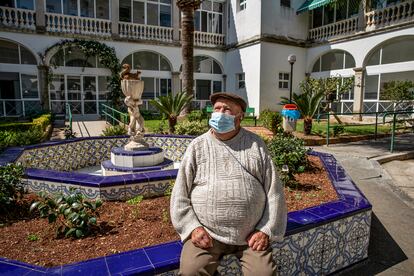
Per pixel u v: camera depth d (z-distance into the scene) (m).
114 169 5.99
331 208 2.99
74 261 2.39
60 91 18.11
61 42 17.09
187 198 2.11
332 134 10.52
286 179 4.30
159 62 20.66
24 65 16.81
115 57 18.23
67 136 9.92
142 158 6.12
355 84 16.98
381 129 12.42
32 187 4.12
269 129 11.10
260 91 18.64
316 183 4.50
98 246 2.65
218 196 1.99
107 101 19.03
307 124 10.55
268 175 2.10
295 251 2.60
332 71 18.67
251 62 19.25
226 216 1.98
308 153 6.06
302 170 4.90
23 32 16.22
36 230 3.00
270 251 2.03
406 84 13.88
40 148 6.18
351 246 3.02
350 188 3.72
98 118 18.03
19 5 16.69
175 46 20.42
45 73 17.02
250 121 15.87
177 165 7.51
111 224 3.13
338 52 18.36
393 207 4.52
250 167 2.05
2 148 6.11
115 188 3.88
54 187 4.00
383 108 15.98
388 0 15.48
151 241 2.74
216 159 2.06
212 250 2.03
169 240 2.75
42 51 16.84
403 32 14.55
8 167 3.76
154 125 13.23
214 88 22.34
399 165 7.22
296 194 4.02
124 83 6.25
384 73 15.95
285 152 5.09
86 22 17.89
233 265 2.36
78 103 18.61
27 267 1.99
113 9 18.41
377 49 16.11
